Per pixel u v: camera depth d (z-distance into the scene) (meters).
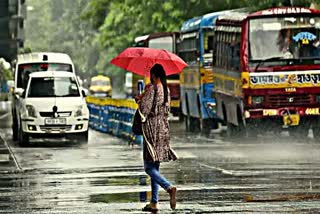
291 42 41.34
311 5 52.03
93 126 59.16
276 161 32.06
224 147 39.44
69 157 34.69
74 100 41.72
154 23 84.31
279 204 20.94
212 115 49.66
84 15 108.25
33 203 21.95
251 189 23.91
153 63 21.86
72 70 47.09
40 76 42.62
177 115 67.94
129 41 95.06
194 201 21.70
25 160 33.59
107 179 26.89
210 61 50.28
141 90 40.06
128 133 44.53
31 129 41.06
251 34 41.38
